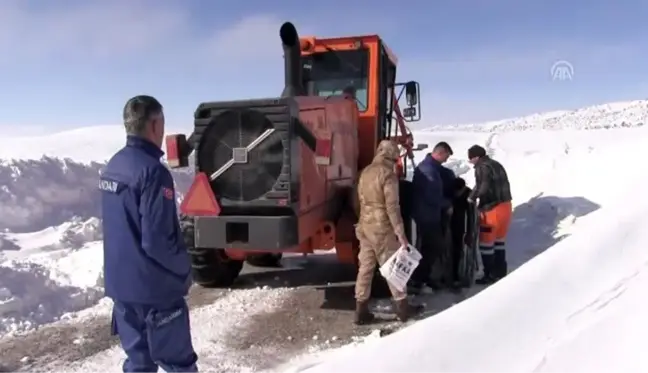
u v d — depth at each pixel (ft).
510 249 24.84
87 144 72.23
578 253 11.64
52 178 29.22
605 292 10.34
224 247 16.96
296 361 13.85
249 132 16.87
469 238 20.71
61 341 15.29
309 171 17.38
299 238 16.83
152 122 9.51
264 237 16.52
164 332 9.58
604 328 9.35
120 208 9.28
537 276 11.34
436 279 20.18
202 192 17.07
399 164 23.21
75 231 25.23
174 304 9.72
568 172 30.76
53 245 23.77
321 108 18.33
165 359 9.73
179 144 17.89
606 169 28.63
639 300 9.67
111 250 9.43
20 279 17.61
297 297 19.54
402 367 9.98
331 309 18.19
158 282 9.33
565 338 9.52
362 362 10.30
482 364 9.67
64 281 19.44
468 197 20.81
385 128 23.53
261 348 14.85
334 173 19.16
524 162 34.91
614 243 11.59
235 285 21.31
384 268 16.31
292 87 19.39
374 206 16.26
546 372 8.95
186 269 9.51
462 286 20.59
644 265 10.73
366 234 16.44
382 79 22.39
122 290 9.40
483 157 20.90
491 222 20.70
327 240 19.53
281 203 16.37
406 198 20.06
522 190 31.68
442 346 10.19
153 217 8.99
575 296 10.52
